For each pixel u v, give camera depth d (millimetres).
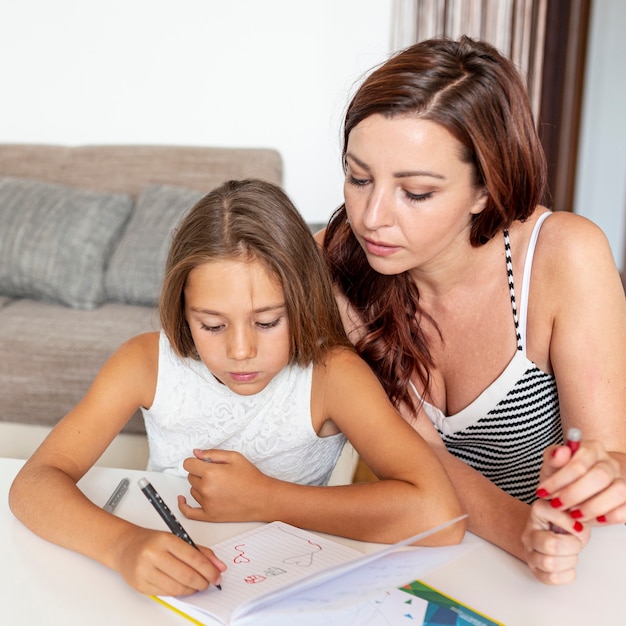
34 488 992
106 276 2855
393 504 974
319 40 3262
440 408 1231
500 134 968
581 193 4047
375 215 961
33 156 3264
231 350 1009
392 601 832
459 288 1141
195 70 3334
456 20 3291
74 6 3332
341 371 1145
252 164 3143
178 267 1018
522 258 1105
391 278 1167
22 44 3385
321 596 764
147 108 3383
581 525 828
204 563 826
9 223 2920
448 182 949
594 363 1062
